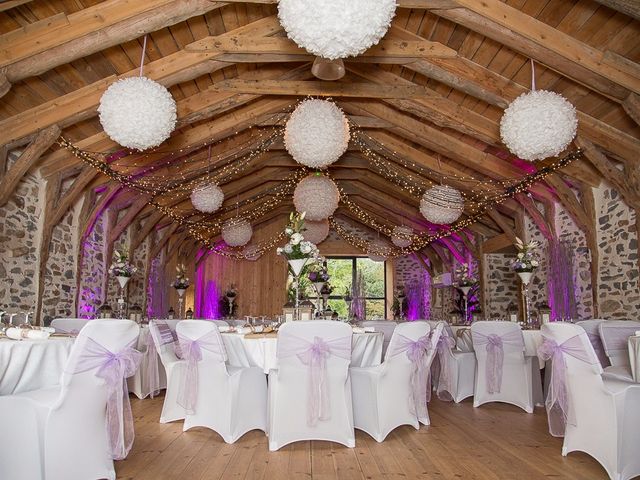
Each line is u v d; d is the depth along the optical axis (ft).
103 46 13.44
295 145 16.33
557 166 19.29
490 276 30.58
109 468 8.74
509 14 13.39
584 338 9.66
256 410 12.23
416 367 12.52
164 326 14.12
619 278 19.12
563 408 10.41
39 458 7.80
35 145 16.08
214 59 16.35
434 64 17.04
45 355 8.96
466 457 10.32
